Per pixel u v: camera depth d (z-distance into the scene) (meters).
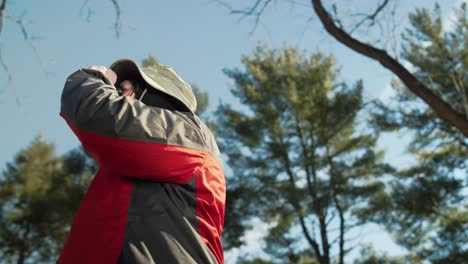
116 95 1.24
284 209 16.31
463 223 15.53
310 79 16.80
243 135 17.33
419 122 14.59
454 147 16.28
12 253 18.17
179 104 1.39
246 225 16.50
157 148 1.19
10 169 19.61
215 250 1.22
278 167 17.52
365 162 16.67
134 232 1.14
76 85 1.25
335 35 4.36
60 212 17.19
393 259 15.57
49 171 19.19
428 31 14.35
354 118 14.83
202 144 1.31
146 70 1.48
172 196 1.20
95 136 1.17
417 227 15.81
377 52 4.33
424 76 13.99
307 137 17.73
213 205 1.25
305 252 16.69
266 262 14.93
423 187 15.66
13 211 18.19
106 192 1.20
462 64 14.28
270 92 17.53
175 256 1.12
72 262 1.15
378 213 16.25
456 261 15.02
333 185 16.73
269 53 17.75
